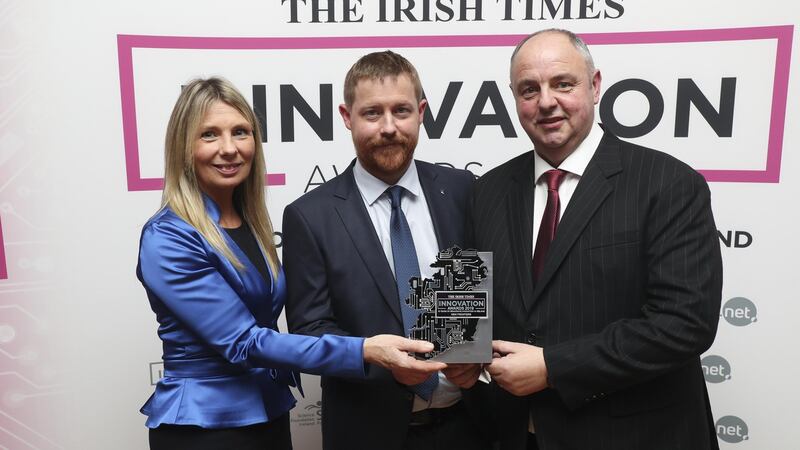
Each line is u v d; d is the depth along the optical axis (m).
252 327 1.21
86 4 1.76
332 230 1.32
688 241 1.08
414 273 1.32
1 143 1.75
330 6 1.84
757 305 1.84
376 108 1.28
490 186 1.39
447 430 1.41
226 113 1.22
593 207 1.14
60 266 1.82
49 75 1.76
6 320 1.81
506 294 1.24
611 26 1.82
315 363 1.16
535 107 1.19
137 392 1.91
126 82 1.80
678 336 1.04
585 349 1.08
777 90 1.76
